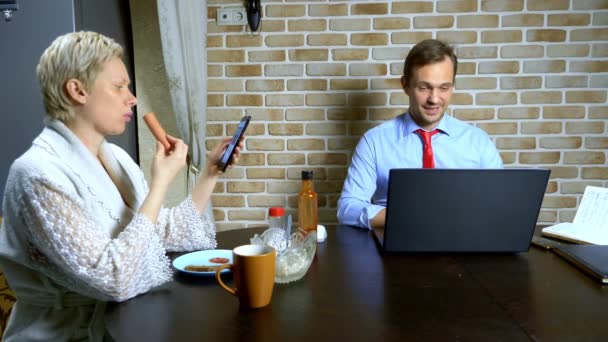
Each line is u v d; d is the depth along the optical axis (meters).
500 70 2.57
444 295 1.07
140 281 1.08
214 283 1.15
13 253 1.10
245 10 2.60
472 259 1.32
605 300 1.04
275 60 2.63
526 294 1.07
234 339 0.86
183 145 1.20
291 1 2.58
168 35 2.25
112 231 1.16
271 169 2.71
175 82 2.31
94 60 1.10
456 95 2.61
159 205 1.13
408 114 2.15
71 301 1.14
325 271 1.23
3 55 1.91
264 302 1.00
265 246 1.04
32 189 1.03
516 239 1.34
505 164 2.63
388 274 1.20
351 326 0.91
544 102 2.58
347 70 2.61
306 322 0.93
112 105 1.14
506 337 0.87
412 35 2.57
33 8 1.89
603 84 2.54
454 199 1.30
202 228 1.40
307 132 2.67
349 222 1.74
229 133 2.70
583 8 2.50
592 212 1.58
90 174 1.15
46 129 1.16
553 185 2.64
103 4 2.21
